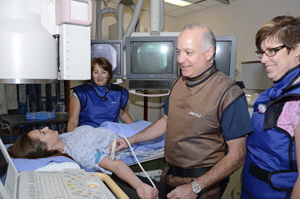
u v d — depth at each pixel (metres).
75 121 2.03
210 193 1.19
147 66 2.34
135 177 1.16
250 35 3.39
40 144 1.37
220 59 2.26
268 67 0.94
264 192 0.97
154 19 2.46
